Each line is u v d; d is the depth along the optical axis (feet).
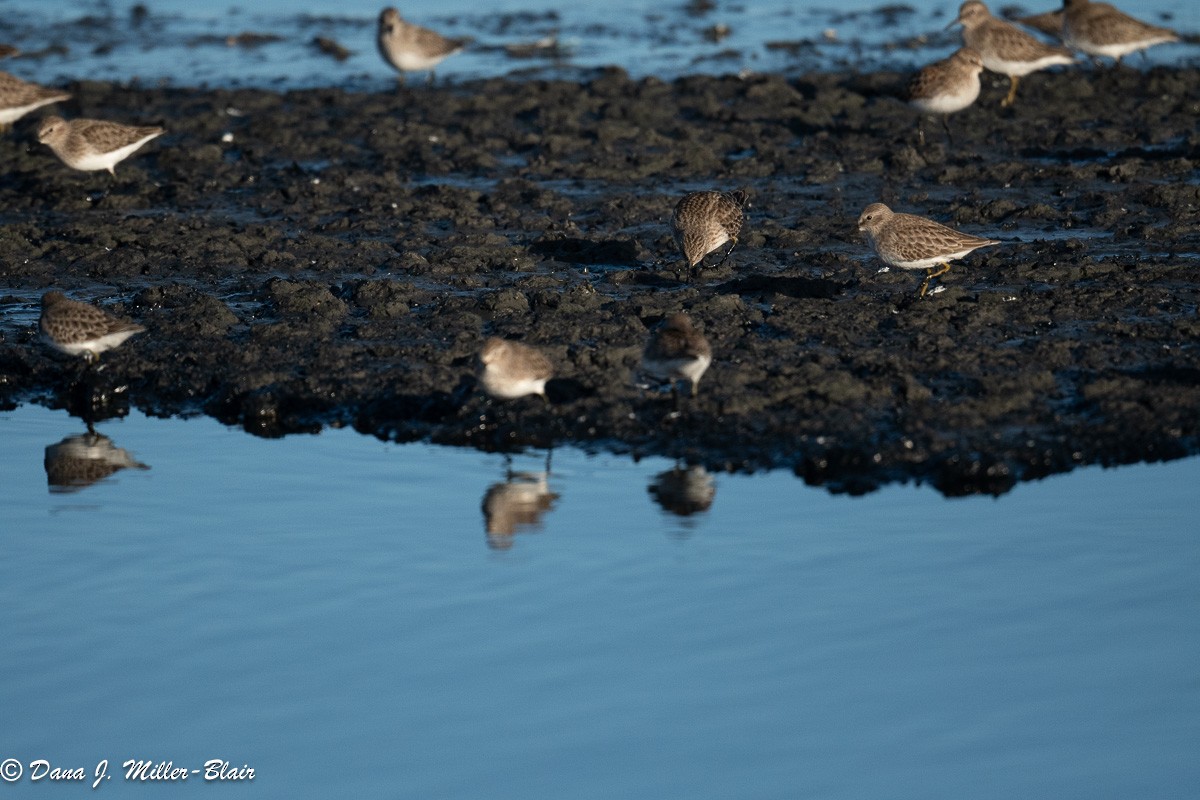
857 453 46.21
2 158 81.46
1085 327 55.06
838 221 67.72
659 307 57.36
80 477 47.78
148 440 50.75
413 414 51.01
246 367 54.49
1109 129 81.05
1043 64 84.53
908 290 59.16
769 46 103.40
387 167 78.54
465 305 58.39
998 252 62.85
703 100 88.17
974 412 48.47
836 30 108.17
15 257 66.08
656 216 69.87
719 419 48.88
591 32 109.60
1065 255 62.08
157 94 93.20
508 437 48.98
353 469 47.80
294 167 77.77
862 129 82.64
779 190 73.51
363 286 60.23
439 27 112.16
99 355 55.67
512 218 69.41
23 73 99.30
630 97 90.38
